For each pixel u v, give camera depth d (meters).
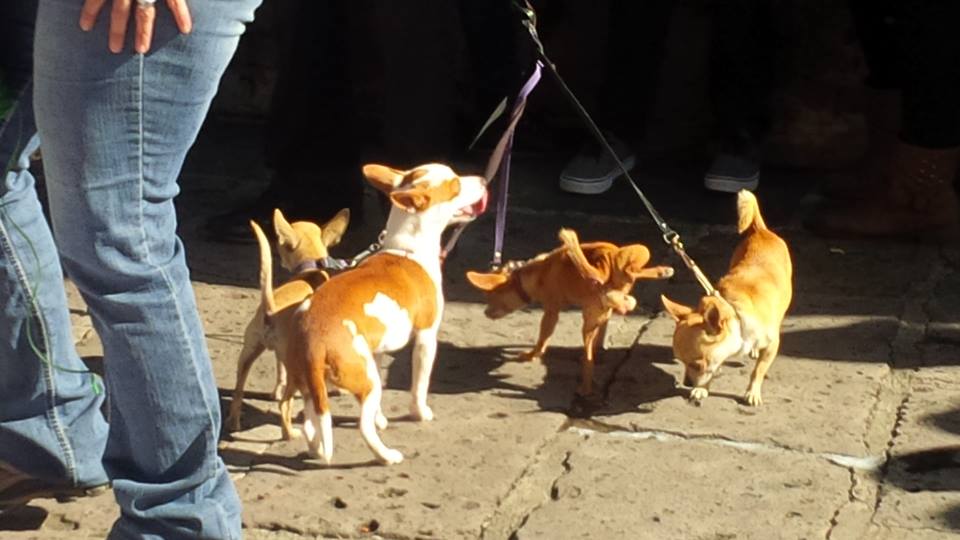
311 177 6.09
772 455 4.38
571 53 7.46
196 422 3.47
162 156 3.28
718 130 6.98
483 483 4.20
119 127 3.21
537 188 6.92
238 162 7.23
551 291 4.83
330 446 4.15
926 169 6.10
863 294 5.66
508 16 6.13
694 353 4.61
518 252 6.12
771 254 4.87
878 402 4.74
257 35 7.66
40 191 6.42
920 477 4.25
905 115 6.09
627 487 4.19
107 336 3.38
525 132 7.48
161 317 3.36
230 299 5.56
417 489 4.16
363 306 4.17
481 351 5.09
